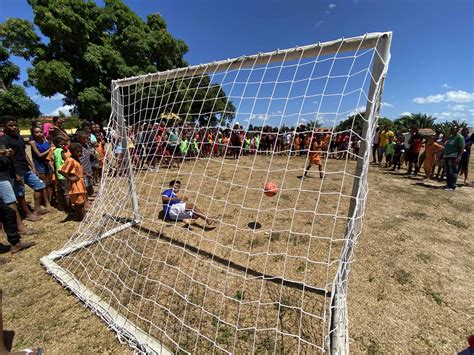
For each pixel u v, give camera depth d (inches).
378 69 70.7
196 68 116.5
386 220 176.4
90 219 161.3
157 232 156.6
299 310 93.9
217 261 126.0
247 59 99.0
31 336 85.6
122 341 83.0
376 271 116.4
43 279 114.3
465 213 192.2
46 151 190.4
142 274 115.6
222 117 120.5
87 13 519.5
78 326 89.6
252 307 96.1
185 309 94.3
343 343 74.0
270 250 135.3
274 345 80.7
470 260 127.5
